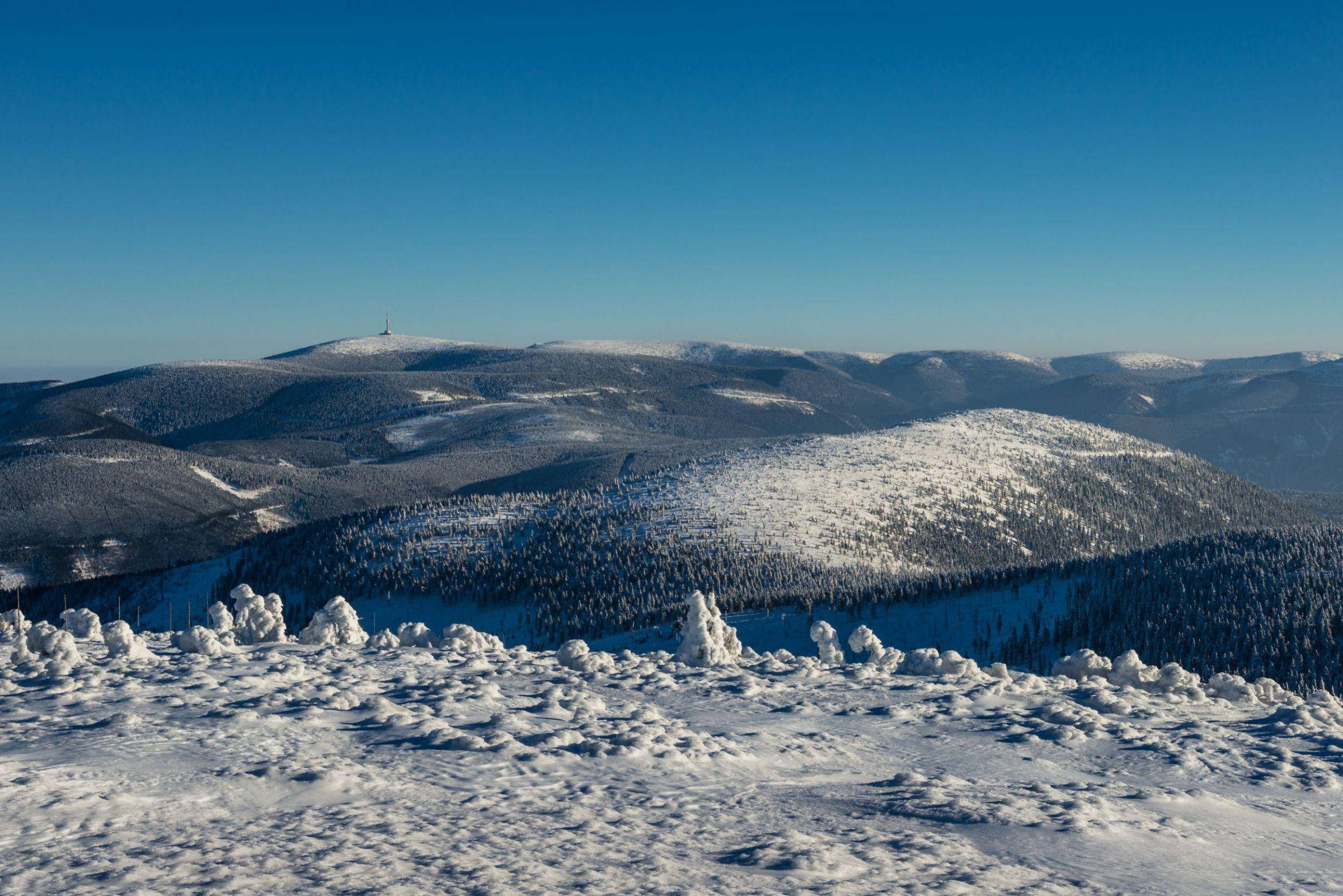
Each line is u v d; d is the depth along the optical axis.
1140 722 23.52
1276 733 22.97
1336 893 12.38
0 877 9.68
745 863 11.71
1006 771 18.23
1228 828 14.94
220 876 9.96
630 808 13.81
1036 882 11.71
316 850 11.05
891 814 14.53
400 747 16.59
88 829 11.41
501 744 16.53
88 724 17.47
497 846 11.62
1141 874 12.38
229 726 17.36
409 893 9.84
